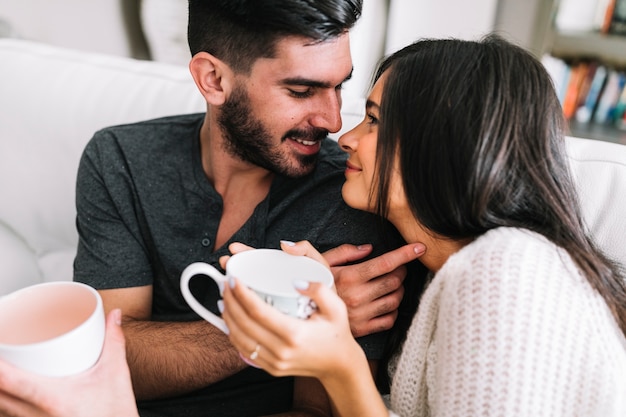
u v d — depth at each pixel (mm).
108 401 511
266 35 677
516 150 590
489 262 552
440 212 608
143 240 863
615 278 642
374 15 1899
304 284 492
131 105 1107
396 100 614
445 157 587
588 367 542
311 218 810
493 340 532
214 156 823
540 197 600
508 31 1998
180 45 1921
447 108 584
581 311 544
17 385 459
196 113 962
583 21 2127
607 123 2164
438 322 604
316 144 780
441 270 599
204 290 844
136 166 856
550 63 2086
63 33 1964
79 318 497
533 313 527
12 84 1214
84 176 882
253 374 825
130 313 847
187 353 753
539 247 563
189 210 840
